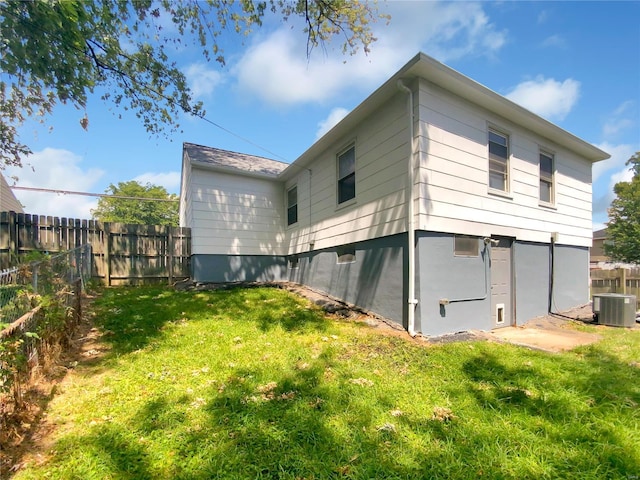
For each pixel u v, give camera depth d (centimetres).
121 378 333
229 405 276
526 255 698
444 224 545
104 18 458
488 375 339
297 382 321
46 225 839
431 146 531
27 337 288
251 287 938
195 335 482
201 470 197
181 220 1439
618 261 2130
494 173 641
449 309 547
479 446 219
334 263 770
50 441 228
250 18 620
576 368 357
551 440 224
